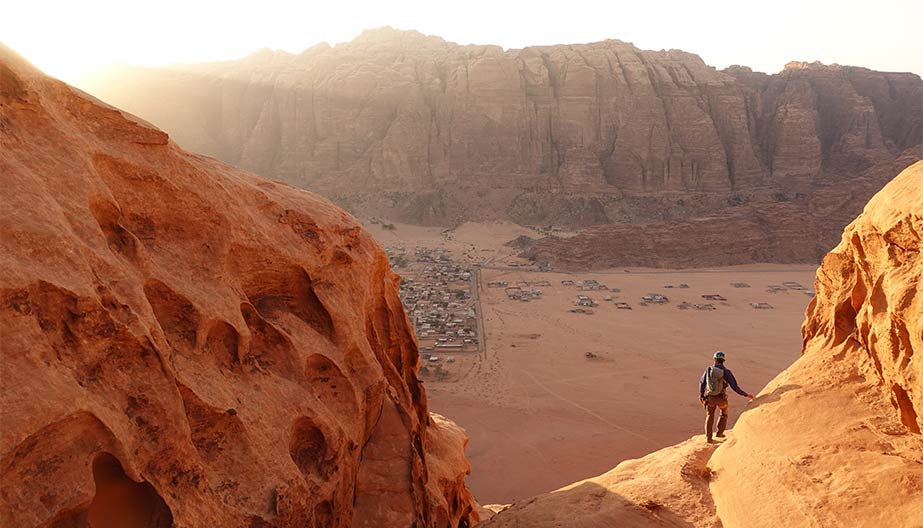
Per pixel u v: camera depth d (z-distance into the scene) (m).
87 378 7.22
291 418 9.88
